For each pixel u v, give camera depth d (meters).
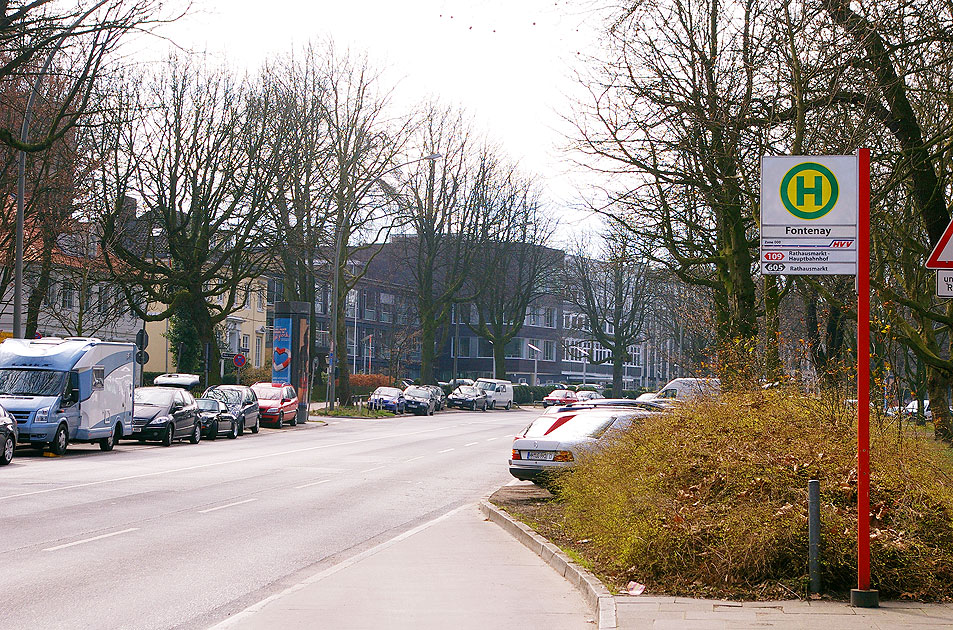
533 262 73.50
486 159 63.16
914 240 17.89
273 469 22.12
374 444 31.67
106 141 34.66
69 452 25.58
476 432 39.75
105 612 8.11
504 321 79.69
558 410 18.22
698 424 11.80
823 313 24.95
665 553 8.80
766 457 9.77
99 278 39.12
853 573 8.18
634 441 12.88
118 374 26.97
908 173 15.45
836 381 11.77
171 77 39.06
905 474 9.23
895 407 11.25
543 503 15.98
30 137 28.50
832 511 8.59
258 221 40.88
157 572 9.98
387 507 16.19
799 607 7.71
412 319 85.00
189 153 39.50
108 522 13.32
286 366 44.19
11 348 24.89
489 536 13.02
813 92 16.61
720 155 18.09
